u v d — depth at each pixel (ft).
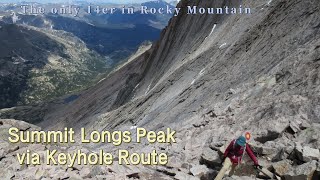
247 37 148.25
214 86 129.49
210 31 247.29
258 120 61.93
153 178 42.52
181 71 206.69
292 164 43.14
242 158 46.24
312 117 55.42
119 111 251.80
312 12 112.37
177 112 134.51
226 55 153.89
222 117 70.95
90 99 580.71
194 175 44.06
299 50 86.99
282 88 73.10
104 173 40.75
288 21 123.34
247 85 91.30
